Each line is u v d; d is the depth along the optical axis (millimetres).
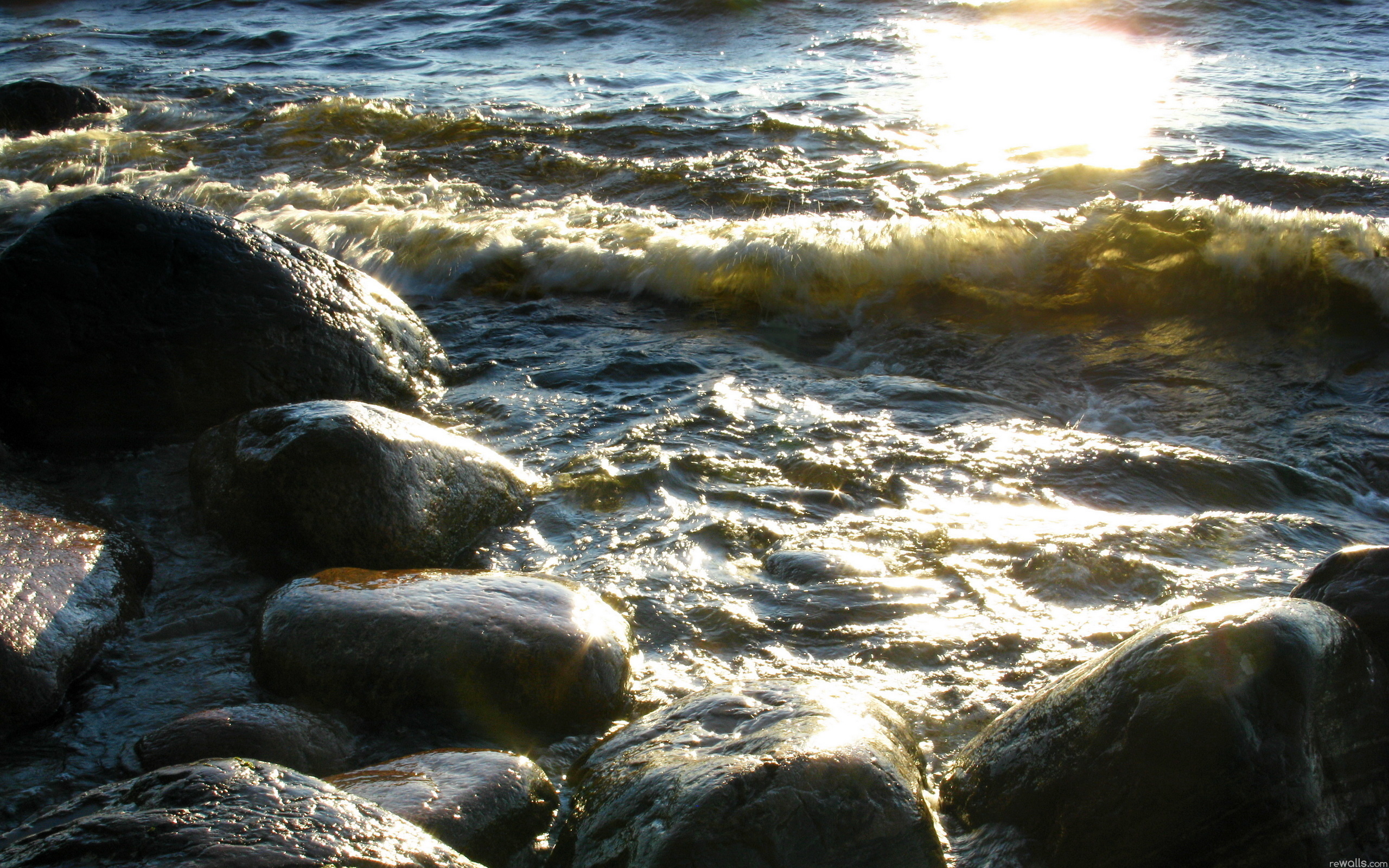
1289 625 2361
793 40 15367
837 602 3656
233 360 5027
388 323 5641
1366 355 6148
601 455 4836
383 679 2996
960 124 10867
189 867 1848
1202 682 2301
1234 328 6492
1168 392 5832
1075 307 6816
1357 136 10195
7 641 3068
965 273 7105
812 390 5711
